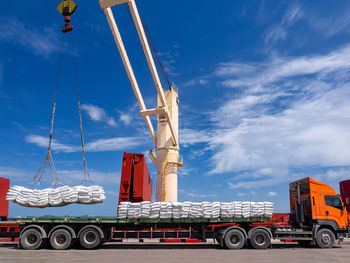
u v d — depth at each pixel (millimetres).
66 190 12617
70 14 16016
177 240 13719
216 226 12938
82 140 13977
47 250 11984
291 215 14711
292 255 10562
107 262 8805
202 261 9023
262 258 9734
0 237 13492
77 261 9016
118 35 20281
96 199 12609
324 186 13680
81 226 12758
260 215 12828
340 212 13461
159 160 27922
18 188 12773
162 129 28531
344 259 9672
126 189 14375
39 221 12516
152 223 13094
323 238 13164
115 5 18422
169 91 29719
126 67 21938
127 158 14812
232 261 9055
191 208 12797
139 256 10148
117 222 12625
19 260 9219
